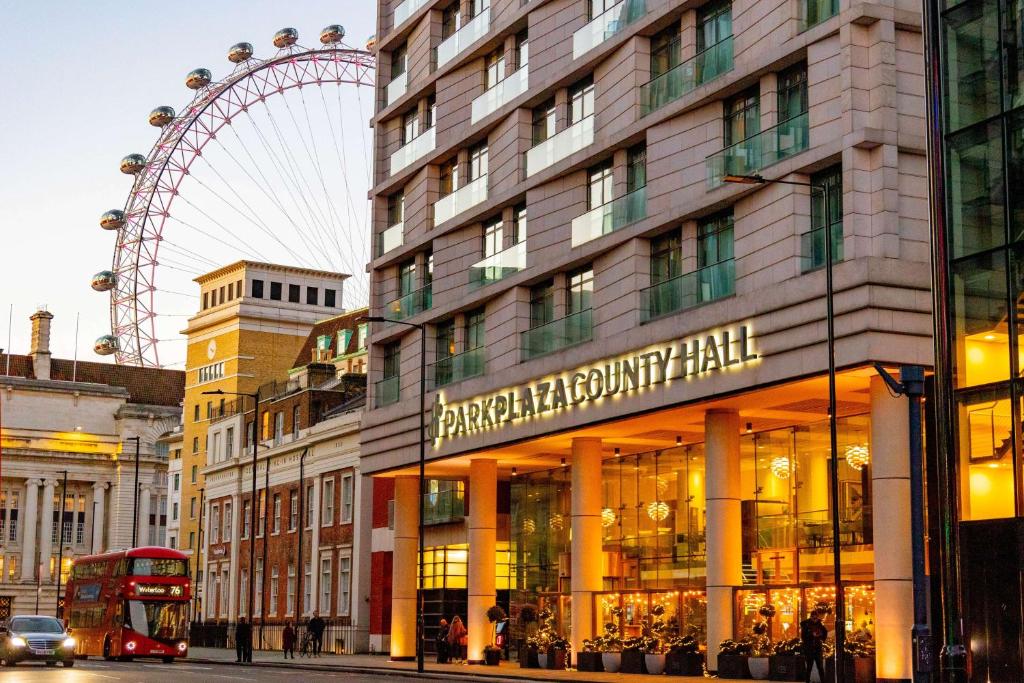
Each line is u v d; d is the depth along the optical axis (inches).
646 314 1813.5
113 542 6077.8
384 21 2630.4
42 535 5984.3
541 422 1993.1
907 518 1444.4
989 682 1207.6
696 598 1870.1
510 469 2373.3
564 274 2017.7
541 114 2108.8
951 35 1311.5
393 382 2496.3
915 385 1085.1
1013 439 1206.9
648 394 1759.4
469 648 2228.1
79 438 6171.3
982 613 1221.1
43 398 6122.1
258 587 3548.2
